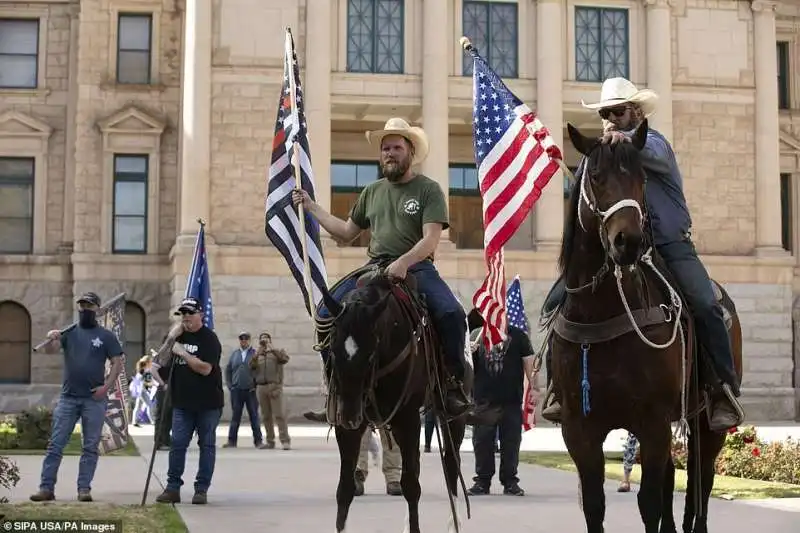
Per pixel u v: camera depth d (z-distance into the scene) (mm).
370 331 9414
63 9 50156
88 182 47938
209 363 15836
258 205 43938
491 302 12414
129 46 49031
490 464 17438
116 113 48000
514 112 12258
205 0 43656
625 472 17422
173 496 15734
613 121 10320
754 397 46625
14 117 49188
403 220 10891
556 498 16734
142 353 47688
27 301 48156
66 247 48812
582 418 8891
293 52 12289
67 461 22203
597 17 46969
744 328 46750
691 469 10531
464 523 13547
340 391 9383
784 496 16688
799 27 53031
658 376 8648
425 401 10461
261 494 17047
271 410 28375
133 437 31266
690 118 47500
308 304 11281
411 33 45125
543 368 40469
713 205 47438
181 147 46875
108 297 47406
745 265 46969
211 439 15852
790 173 52188
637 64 47062
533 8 46344
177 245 42750
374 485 18641
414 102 44844
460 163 49688
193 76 43469
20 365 48250
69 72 49906
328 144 43750
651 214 9539
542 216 45094
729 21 48000
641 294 8758
